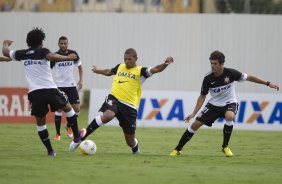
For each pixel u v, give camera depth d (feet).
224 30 307.78
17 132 183.83
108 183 91.91
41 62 115.96
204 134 197.77
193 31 308.40
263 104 220.43
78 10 315.58
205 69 309.22
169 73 309.63
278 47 307.37
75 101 168.66
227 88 128.98
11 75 315.17
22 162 111.86
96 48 312.91
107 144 155.02
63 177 96.22
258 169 111.65
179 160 121.70
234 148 154.61
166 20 309.22
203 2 313.32
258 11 309.83
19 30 314.55
